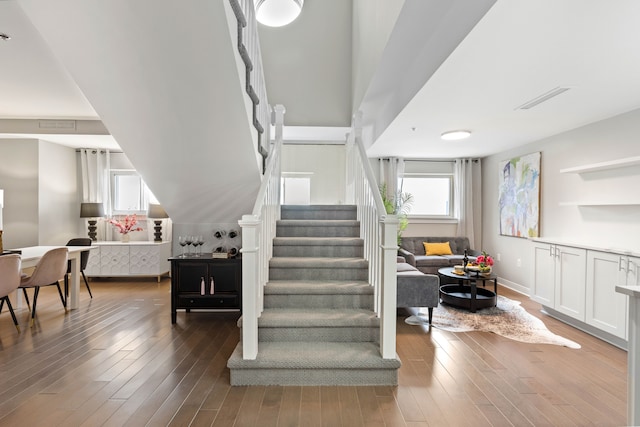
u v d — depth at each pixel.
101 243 5.83
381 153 6.05
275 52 4.81
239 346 2.55
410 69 3.04
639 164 3.31
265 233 2.91
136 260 5.81
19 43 2.91
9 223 5.43
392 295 2.33
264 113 3.67
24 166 5.46
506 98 3.02
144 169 3.33
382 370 2.36
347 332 2.60
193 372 2.53
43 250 4.12
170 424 1.91
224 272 3.75
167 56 2.20
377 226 2.69
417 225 6.71
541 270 4.12
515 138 4.69
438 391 2.29
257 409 2.06
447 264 5.82
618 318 3.06
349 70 4.81
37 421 1.93
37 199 5.48
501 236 5.81
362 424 1.92
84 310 4.15
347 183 4.88
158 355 2.84
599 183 3.79
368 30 3.48
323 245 3.38
